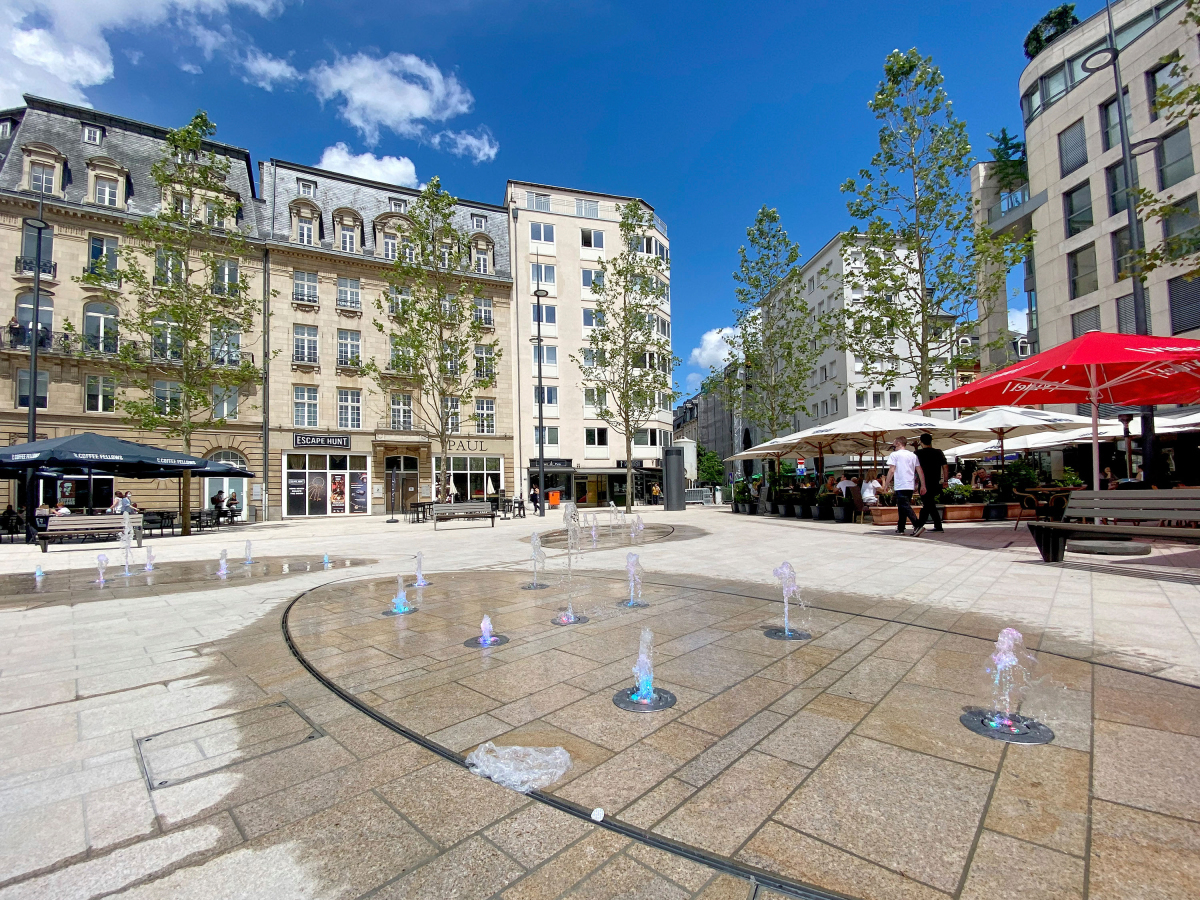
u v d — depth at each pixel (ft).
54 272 82.74
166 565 32.60
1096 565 23.02
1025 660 12.02
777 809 6.93
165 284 65.72
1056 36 87.25
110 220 86.38
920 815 6.72
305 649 14.39
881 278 52.75
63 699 11.28
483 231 122.52
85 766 8.53
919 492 39.34
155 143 94.48
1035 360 25.66
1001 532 36.60
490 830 6.72
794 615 16.37
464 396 83.56
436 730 9.41
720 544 35.76
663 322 136.67
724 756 8.27
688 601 18.60
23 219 81.61
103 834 6.83
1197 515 18.83
